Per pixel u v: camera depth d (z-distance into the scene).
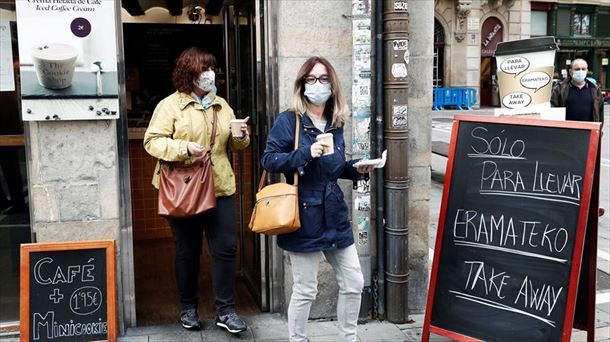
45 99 3.35
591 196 3.20
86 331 3.46
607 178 9.61
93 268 3.48
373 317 3.96
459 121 3.44
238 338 3.62
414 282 4.05
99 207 3.55
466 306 3.30
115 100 3.44
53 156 3.46
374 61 3.77
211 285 4.57
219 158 3.52
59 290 3.43
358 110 3.66
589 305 3.37
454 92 23.61
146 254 5.29
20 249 3.41
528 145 3.20
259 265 4.09
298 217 2.93
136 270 4.89
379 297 3.92
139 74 6.43
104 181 3.54
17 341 3.53
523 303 3.13
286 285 3.87
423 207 3.99
